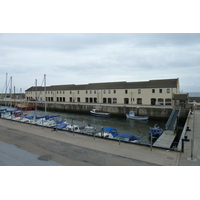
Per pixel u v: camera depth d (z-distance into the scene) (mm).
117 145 10438
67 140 11641
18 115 30797
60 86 62281
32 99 64625
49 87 64000
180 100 34469
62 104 48031
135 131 24516
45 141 11477
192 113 27391
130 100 42344
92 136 12445
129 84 45344
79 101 52438
